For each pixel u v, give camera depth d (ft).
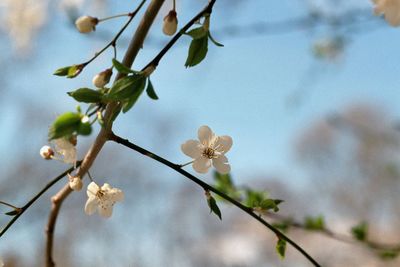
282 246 1.41
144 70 1.20
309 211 7.13
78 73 1.28
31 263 5.46
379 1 1.24
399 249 2.24
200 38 1.25
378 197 6.70
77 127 1.16
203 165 1.36
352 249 5.02
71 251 6.51
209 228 6.46
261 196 1.99
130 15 1.27
